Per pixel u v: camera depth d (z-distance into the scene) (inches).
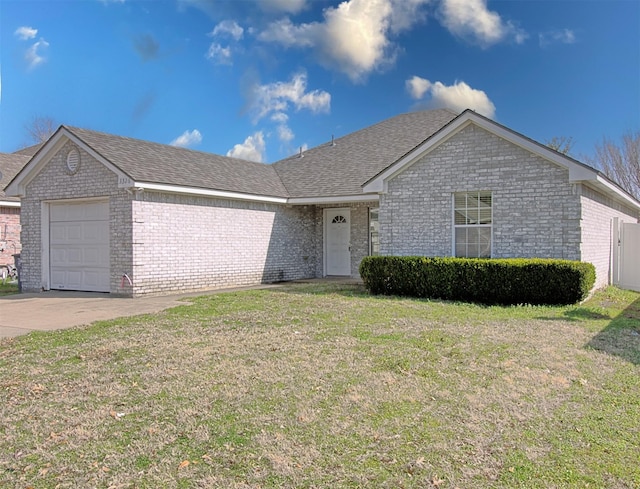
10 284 643.5
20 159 895.1
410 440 142.4
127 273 468.4
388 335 276.7
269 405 169.5
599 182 422.3
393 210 504.1
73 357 234.5
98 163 486.6
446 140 474.3
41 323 328.2
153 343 260.8
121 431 149.1
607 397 177.8
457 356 230.2
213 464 128.7
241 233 588.4
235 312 360.2
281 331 289.3
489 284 411.8
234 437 144.3
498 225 450.3
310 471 125.0
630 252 569.9
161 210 492.7
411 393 180.7
